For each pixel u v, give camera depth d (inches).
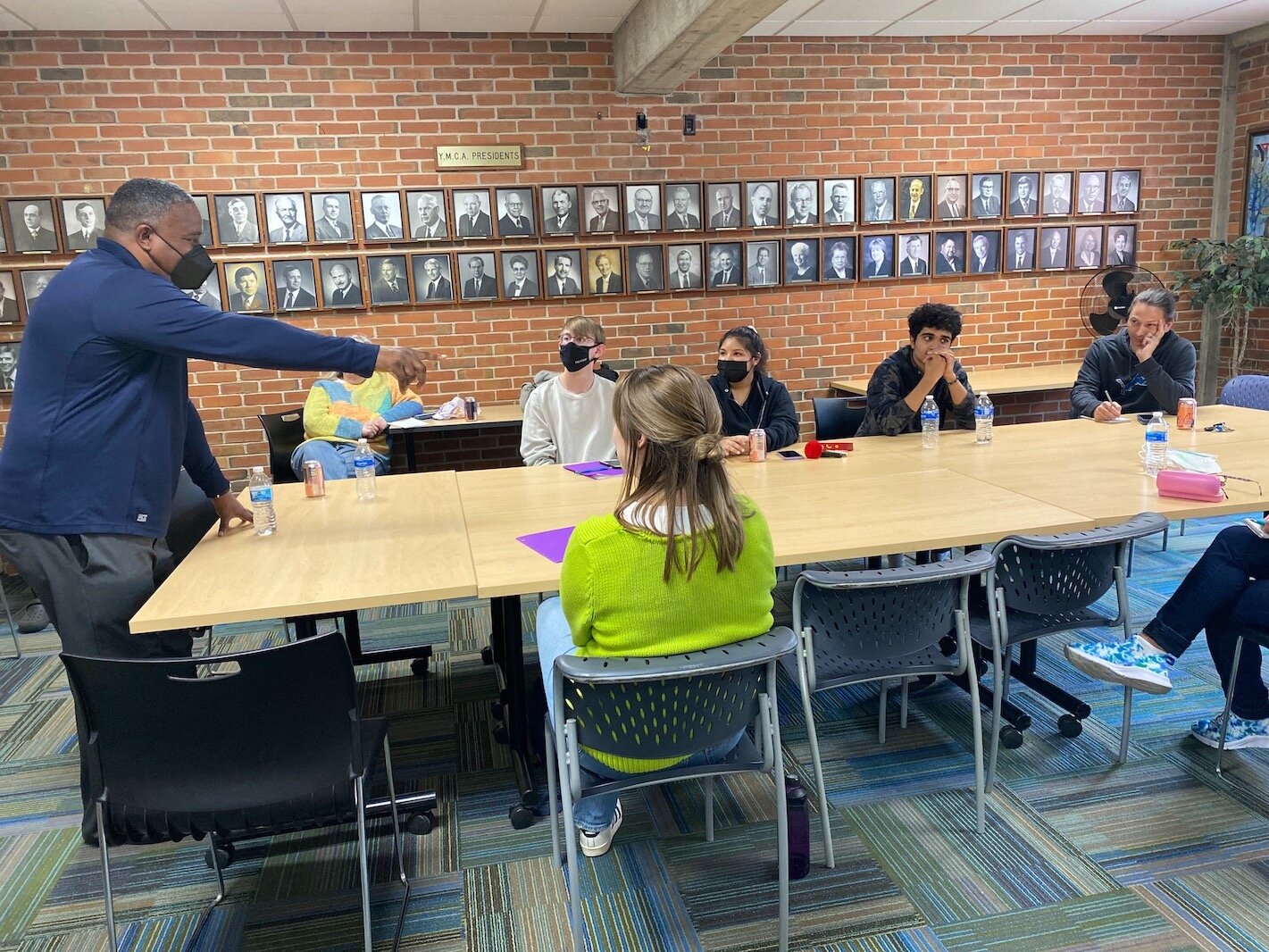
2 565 174.1
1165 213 223.5
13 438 76.9
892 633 76.8
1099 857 77.7
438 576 74.8
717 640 58.0
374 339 191.8
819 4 174.4
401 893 76.8
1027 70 209.6
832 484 102.8
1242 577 87.2
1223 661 91.9
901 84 204.5
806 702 77.0
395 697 116.1
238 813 60.9
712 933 70.2
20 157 172.7
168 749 58.7
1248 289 200.4
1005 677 105.3
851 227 208.1
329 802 62.3
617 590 56.1
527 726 95.2
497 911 74.0
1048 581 83.2
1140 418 139.3
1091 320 220.5
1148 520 78.8
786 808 70.6
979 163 211.9
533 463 127.2
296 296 185.5
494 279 193.2
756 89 198.2
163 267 80.8
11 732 109.2
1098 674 87.0
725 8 133.6
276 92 179.2
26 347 77.3
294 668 57.6
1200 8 189.6
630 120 193.5
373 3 161.8
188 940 71.7
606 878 77.7
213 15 165.2
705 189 199.2
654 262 199.6
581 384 128.0
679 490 55.4
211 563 81.0
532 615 142.9
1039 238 216.8
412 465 184.4
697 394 55.9
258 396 189.8
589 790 61.4
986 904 72.5
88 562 78.2
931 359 129.3
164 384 80.8
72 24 166.6
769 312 208.1
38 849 85.0
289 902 76.2
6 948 71.5
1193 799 85.7
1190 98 218.7
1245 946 66.7
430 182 188.1
